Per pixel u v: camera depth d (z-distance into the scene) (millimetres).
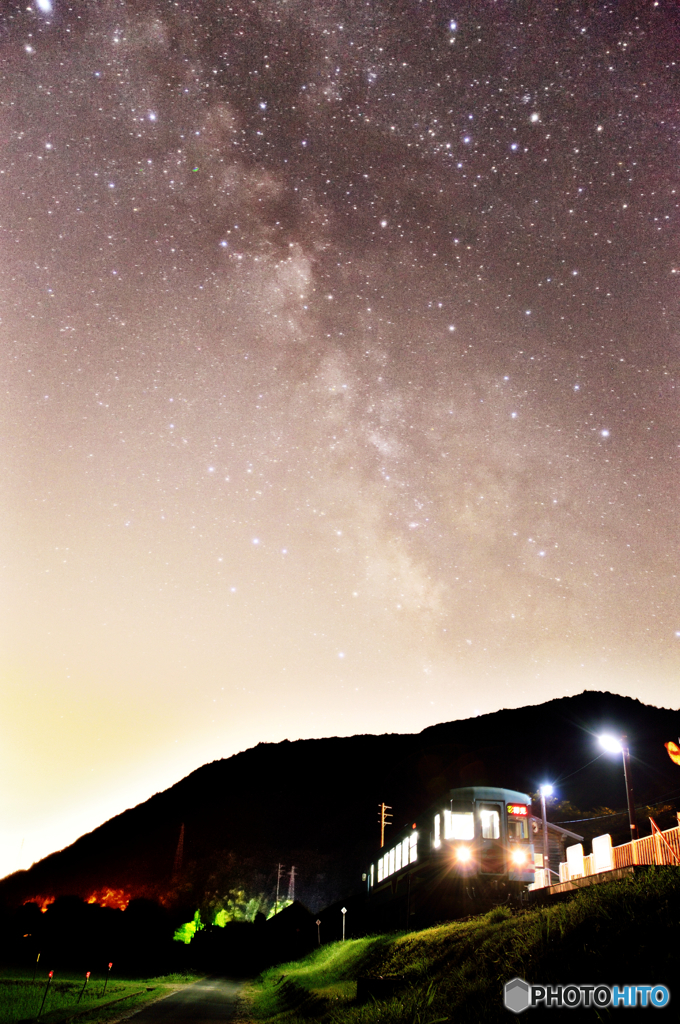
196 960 51250
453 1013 9438
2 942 45438
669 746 11852
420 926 24656
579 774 98188
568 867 18125
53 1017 17250
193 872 126312
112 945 49562
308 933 55938
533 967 9031
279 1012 20844
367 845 121500
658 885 9141
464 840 23062
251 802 160125
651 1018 6492
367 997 13719
